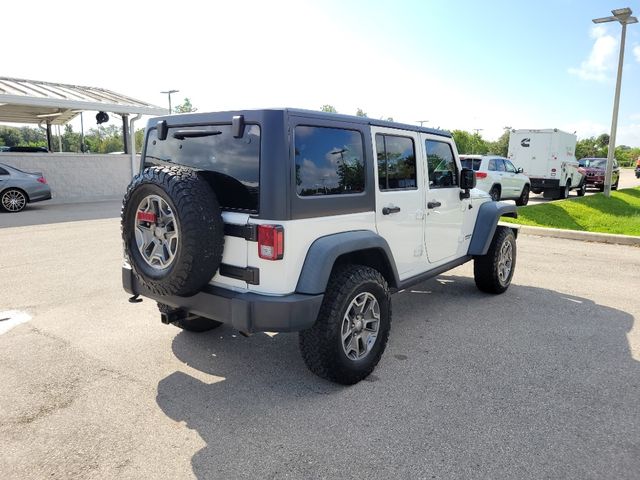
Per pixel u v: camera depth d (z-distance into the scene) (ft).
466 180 16.21
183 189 9.75
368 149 12.12
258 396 11.00
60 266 22.70
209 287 10.86
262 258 10.03
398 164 13.55
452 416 10.20
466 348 13.85
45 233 31.68
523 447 9.12
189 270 9.85
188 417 10.09
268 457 8.77
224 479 8.18
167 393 11.10
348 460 8.70
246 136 10.27
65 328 15.02
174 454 8.84
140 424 9.81
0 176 42.78
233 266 10.48
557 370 12.45
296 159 10.20
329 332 10.73
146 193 10.37
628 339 14.61
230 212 10.55
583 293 19.62
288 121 9.99
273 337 14.60
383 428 9.72
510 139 62.64
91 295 18.37
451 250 16.76
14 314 16.22
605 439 9.42
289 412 10.31
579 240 31.83
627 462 8.71
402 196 13.56
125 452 8.89
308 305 10.12
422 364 12.76
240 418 10.07
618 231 36.96
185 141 11.48
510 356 13.30
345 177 11.51
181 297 11.19
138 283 12.17
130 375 11.97
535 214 43.16
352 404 10.67
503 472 8.40
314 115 10.62
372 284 11.53
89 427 9.69
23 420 9.90
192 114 11.28
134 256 10.84
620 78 53.72
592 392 11.30
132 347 13.66
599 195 59.41
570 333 15.08
